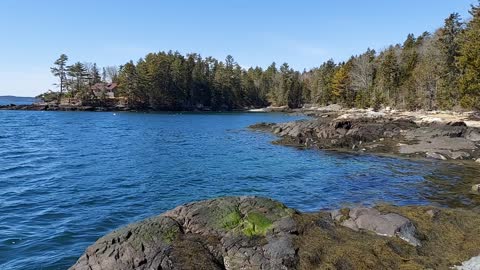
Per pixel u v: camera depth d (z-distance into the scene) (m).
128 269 8.16
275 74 163.75
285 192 17.97
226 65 150.38
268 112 121.00
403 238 9.88
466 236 10.37
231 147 34.50
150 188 18.55
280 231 9.59
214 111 124.81
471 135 31.19
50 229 12.69
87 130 50.75
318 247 9.11
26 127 53.81
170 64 122.19
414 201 16.02
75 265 8.55
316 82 141.12
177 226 9.64
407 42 111.81
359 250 9.06
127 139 40.50
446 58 64.50
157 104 112.44
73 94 112.00
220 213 10.19
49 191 17.75
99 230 12.71
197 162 26.34
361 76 102.62
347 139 34.56
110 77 165.12
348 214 11.24
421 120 50.84
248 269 8.44
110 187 18.64
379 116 64.19
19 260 10.32
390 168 23.95
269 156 29.20
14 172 22.06
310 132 39.62
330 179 20.78
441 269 8.66
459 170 23.06
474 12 60.41
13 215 14.15
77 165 24.55
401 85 82.88
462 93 48.53
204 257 8.57
